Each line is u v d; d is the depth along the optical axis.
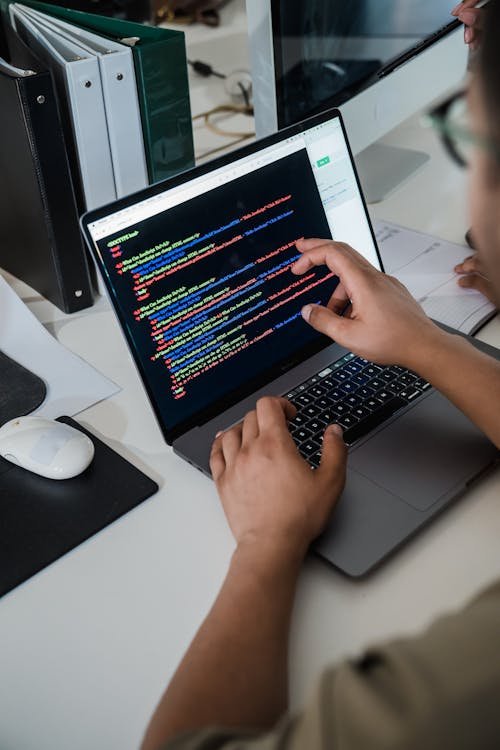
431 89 1.34
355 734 0.38
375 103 1.23
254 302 0.89
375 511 0.74
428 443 0.81
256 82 1.09
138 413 0.91
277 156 0.91
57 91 1.00
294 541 0.66
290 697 0.61
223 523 0.77
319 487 0.69
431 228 1.24
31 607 0.70
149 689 0.63
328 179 0.96
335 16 1.10
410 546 0.72
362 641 0.65
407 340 0.76
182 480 0.82
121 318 0.80
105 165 1.04
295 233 0.92
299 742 0.40
